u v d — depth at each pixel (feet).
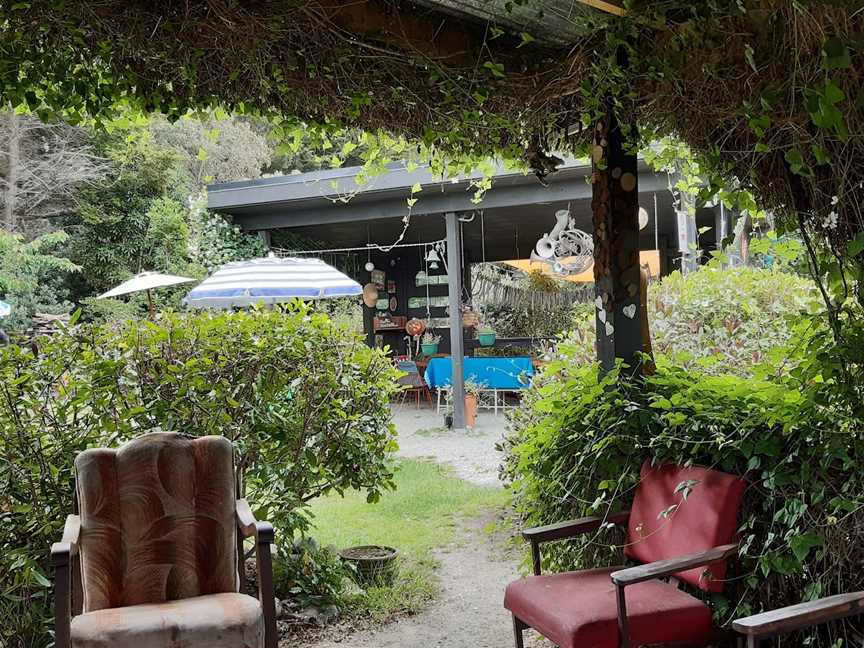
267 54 8.97
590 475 10.81
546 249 29.17
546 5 9.43
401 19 9.74
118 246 42.88
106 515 9.79
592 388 10.75
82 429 11.77
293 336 13.51
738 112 8.50
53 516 11.33
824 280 9.47
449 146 12.32
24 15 7.95
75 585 10.18
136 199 43.80
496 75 9.91
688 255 23.95
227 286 23.52
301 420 13.60
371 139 12.37
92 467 9.88
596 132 10.85
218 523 10.27
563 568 11.43
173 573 9.93
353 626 12.27
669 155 12.79
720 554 8.32
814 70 7.73
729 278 17.01
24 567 10.70
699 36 8.82
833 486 8.20
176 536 10.05
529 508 11.91
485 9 9.61
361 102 9.87
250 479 13.32
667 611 8.31
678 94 9.52
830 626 8.13
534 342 41.06
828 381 8.55
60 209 44.86
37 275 41.01
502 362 34.58
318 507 20.10
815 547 8.37
